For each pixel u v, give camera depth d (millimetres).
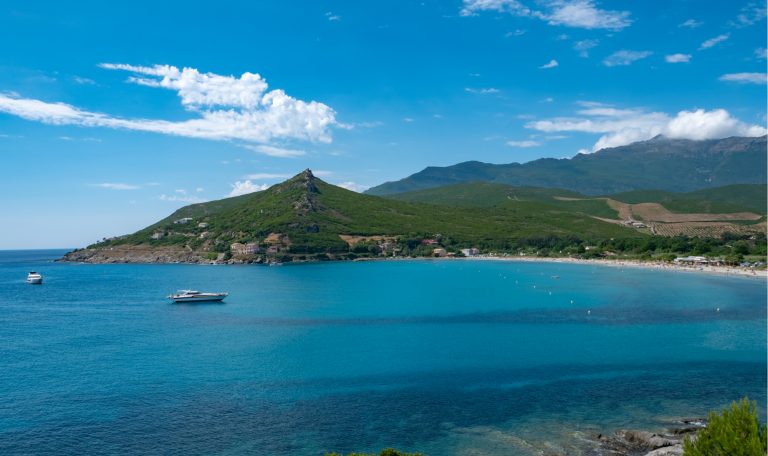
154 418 64938
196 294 172250
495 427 63062
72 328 123812
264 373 83875
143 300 178000
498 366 87938
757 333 114500
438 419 65375
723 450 33625
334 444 58250
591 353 96438
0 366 87625
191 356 94500
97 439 59094
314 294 190625
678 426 63125
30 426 62469
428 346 102500
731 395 73875
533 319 133625
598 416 66375
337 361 91062
